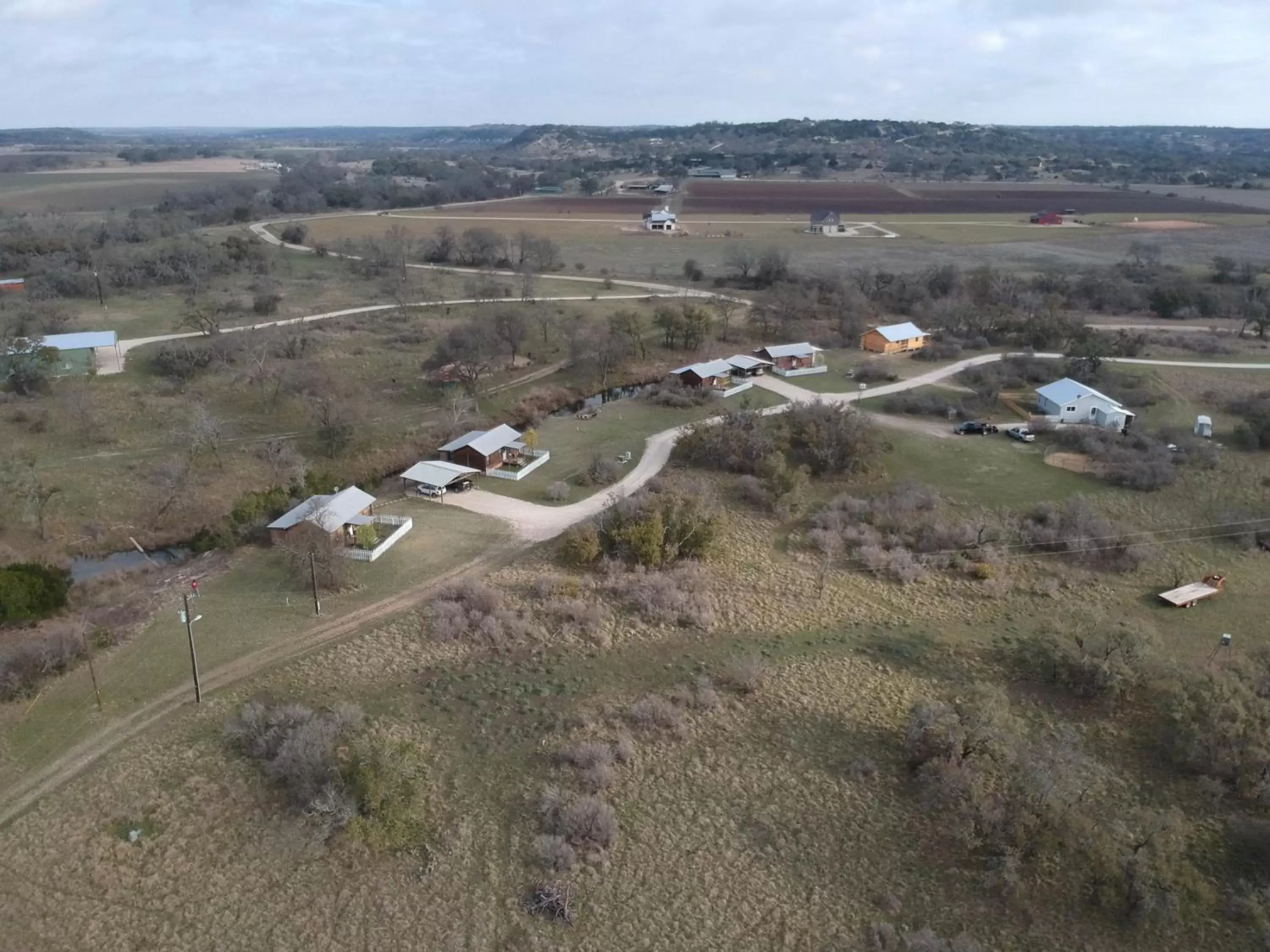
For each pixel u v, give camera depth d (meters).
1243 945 31.98
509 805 37.72
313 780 36.84
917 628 52.25
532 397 88.81
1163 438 76.62
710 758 40.75
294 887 33.44
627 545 57.38
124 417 75.94
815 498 67.94
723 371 92.38
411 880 33.94
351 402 80.12
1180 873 34.03
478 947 31.34
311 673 45.22
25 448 69.12
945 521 64.06
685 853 35.66
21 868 33.78
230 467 69.56
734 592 55.03
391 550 57.69
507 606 51.53
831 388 91.94
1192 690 43.56
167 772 38.25
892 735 42.50
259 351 88.56
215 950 30.98
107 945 31.05
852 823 37.25
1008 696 45.50
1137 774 40.81
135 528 61.72
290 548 53.91
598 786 38.66
